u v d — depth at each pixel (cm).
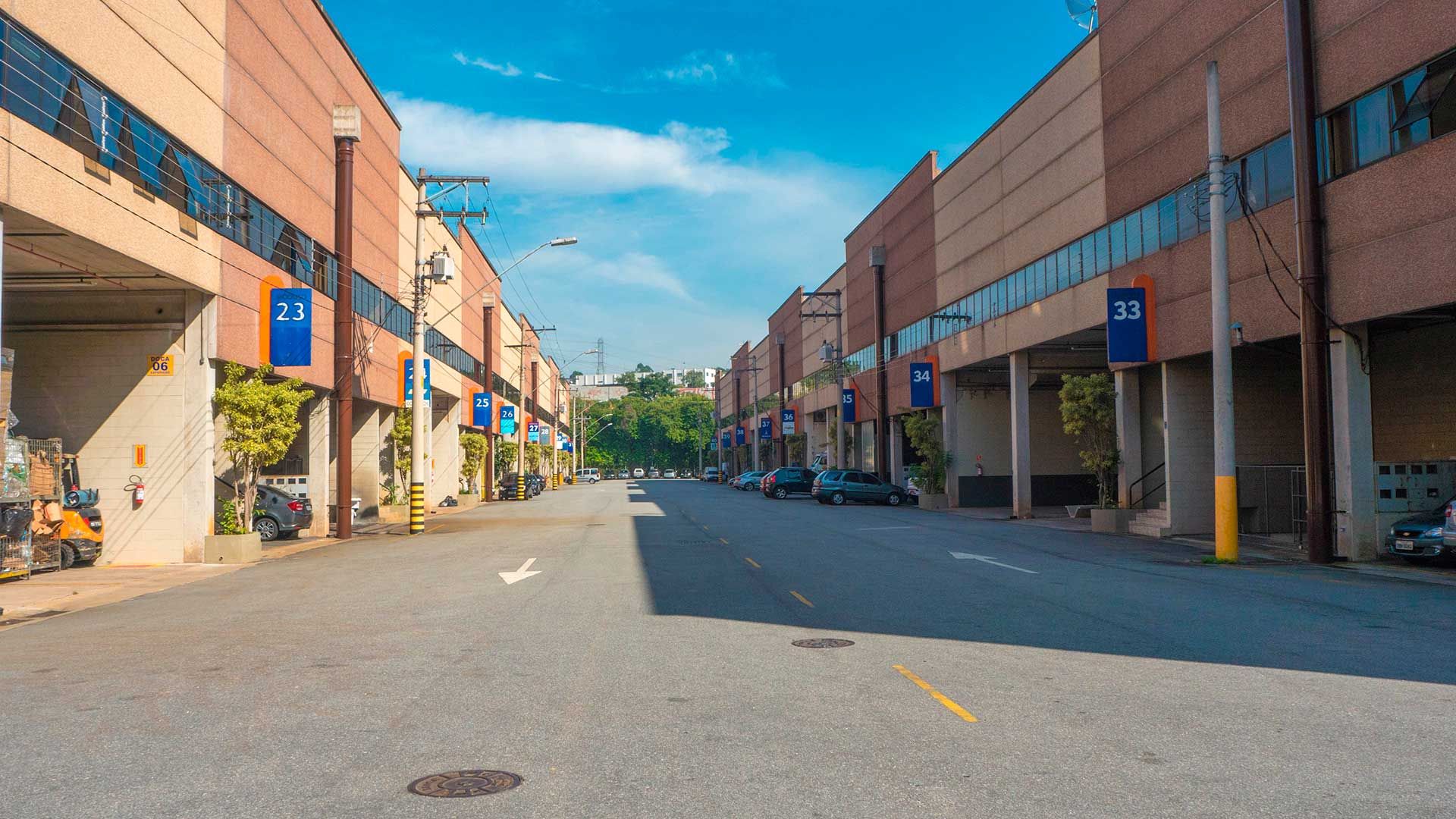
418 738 645
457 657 932
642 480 12975
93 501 2041
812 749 607
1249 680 804
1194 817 481
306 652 974
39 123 1466
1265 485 2502
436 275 2988
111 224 1666
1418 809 492
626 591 1424
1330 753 592
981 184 3809
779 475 5472
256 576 1794
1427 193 1650
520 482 5741
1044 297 3241
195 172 2012
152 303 2097
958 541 2339
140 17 1773
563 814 493
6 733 672
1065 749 603
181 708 741
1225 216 2256
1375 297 1756
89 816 498
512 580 1588
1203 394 2528
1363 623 1107
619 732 654
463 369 5344
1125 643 980
